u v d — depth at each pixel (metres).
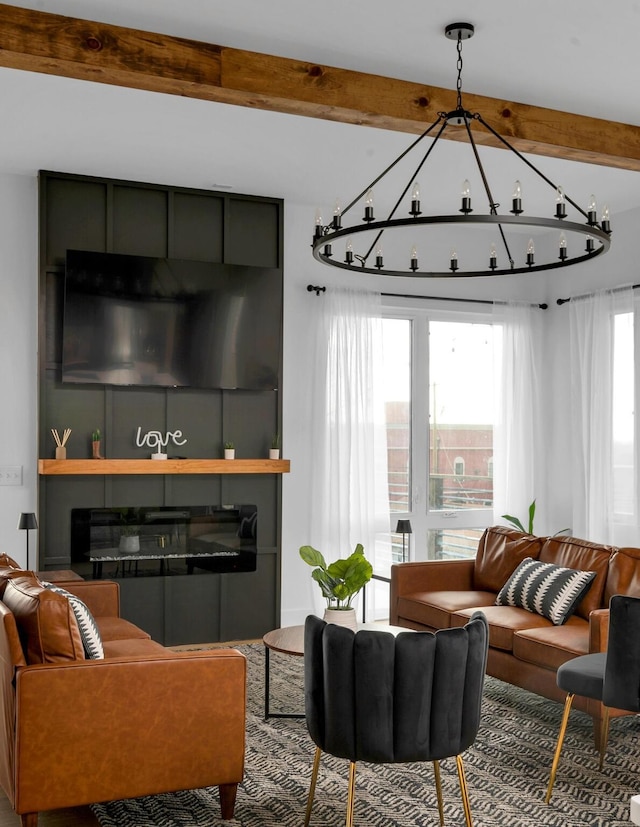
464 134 4.21
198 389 6.04
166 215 5.91
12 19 3.37
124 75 3.57
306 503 6.40
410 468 6.96
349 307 6.47
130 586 5.80
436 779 3.20
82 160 5.33
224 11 3.42
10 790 2.97
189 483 6.00
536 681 4.32
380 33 3.61
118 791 3.01
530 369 7.13
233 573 6.11
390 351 6.91
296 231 6.38
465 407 7.18
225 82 3.71
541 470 7.18
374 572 6.65
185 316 5.84
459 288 7.00
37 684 2.89
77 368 5.54
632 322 6.34
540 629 4.48
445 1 3.34
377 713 2.75
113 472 5.59
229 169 5.51
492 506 7.27
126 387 5.84
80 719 2.95
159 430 5.93
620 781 3.60
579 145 4.51
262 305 6.10
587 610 4.68
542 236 7.29
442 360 7.09
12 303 5.60
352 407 6.45
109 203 5.71
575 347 6.74
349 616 4.09
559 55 3.82
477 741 4.10
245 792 3.47
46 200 5.57
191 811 3.29
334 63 3.89
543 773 3.69
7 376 5.59
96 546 5.71
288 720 4.36
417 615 5.30
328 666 2.81
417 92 4.10
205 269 5.91
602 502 6.38
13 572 3.62
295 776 3.64
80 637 3.13
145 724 3.04
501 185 5.83
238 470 5.95
